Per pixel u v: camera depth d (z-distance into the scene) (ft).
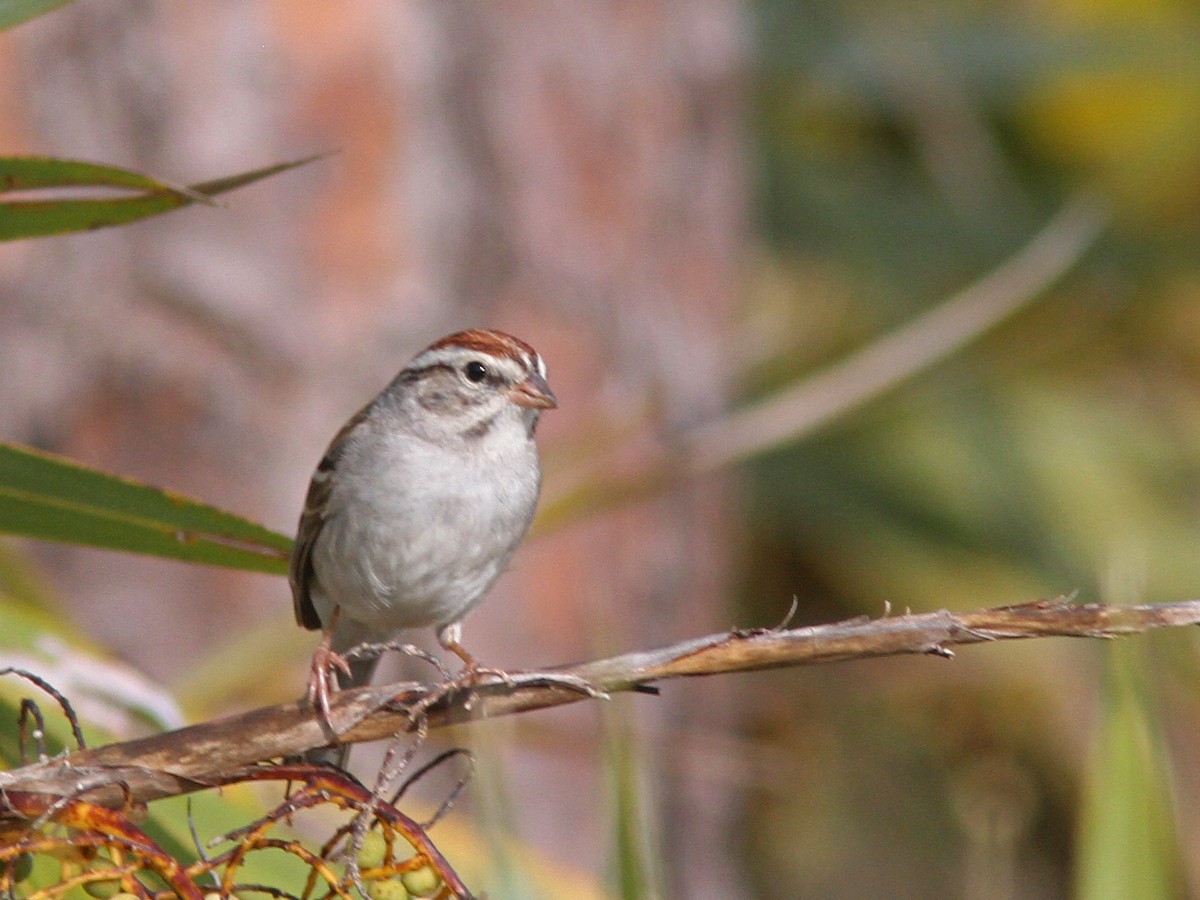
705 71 41.11
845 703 47.50
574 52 37.88
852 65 52.49
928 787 46.34
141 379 33.88
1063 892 43.83
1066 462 48.98
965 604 47.11
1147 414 50.72
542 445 37.32
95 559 34.42
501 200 36.83
